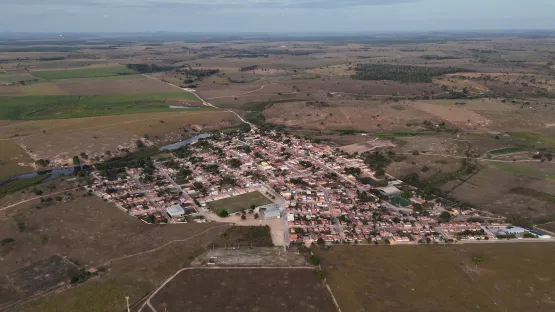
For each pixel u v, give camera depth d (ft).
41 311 317.42
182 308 322.14
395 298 337.11
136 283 352.49
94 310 319.06
